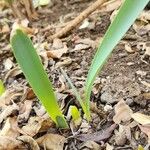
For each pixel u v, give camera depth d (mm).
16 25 379
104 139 244
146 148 228
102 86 281
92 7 338
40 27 386
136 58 304
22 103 286
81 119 260
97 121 256
